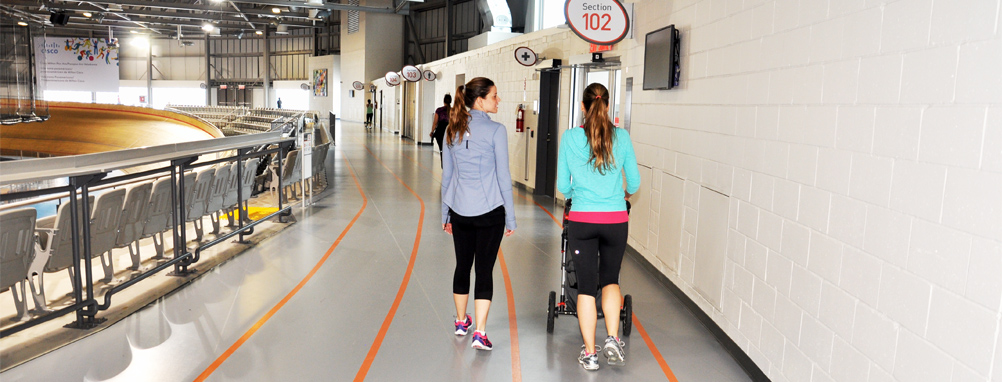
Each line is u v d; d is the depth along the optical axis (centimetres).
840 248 271
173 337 391
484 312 379
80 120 2711
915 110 225
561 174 357
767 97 347
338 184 1131
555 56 996
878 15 249
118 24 4359
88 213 405
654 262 562
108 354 362
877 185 246
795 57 316
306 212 842
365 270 557
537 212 888
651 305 477
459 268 392
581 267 354
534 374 350
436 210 880
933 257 214
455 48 3152
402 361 364
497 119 1350
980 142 194
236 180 688
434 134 999
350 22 3725
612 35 642
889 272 238
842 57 274
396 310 453
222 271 545
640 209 614
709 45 443
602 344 399
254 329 409
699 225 450
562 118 970
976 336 193
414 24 3516
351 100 3934
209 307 450
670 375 353
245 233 689
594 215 347
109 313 427
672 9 537
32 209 362
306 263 577
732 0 403
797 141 312
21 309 396
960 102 203
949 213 207
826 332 280
